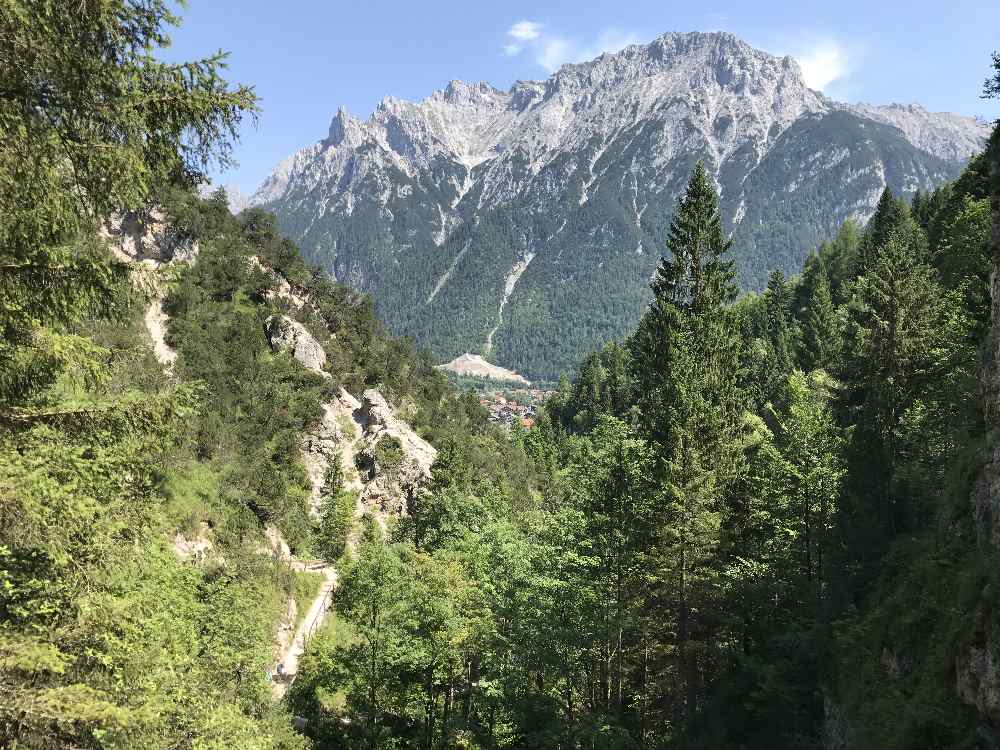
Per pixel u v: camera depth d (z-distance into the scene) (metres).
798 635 28.19
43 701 7.80
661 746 27.95
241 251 86.19
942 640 18.75
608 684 28.73
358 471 74.62
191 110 8.61
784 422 49.91
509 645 26.50
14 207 8.02
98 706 8.05
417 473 76.00
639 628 28.30
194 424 49.69
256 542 45.97
